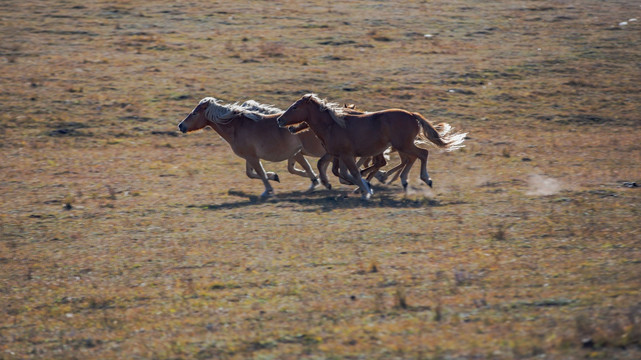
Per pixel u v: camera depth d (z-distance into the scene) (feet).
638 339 88.99
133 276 131.85
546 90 343.67
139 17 473.26
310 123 187.62
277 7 515.50
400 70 369.30
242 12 495.82
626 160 239.50
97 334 105.91
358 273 125.70
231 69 364.99
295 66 372.38
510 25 479.00
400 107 315.58
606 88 348.38
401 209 173.88
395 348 91.76
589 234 143.33
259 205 184.96
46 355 99.25
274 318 106.73
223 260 137.90
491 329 96.84
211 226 164.45
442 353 89.15
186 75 353.10
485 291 113.09
